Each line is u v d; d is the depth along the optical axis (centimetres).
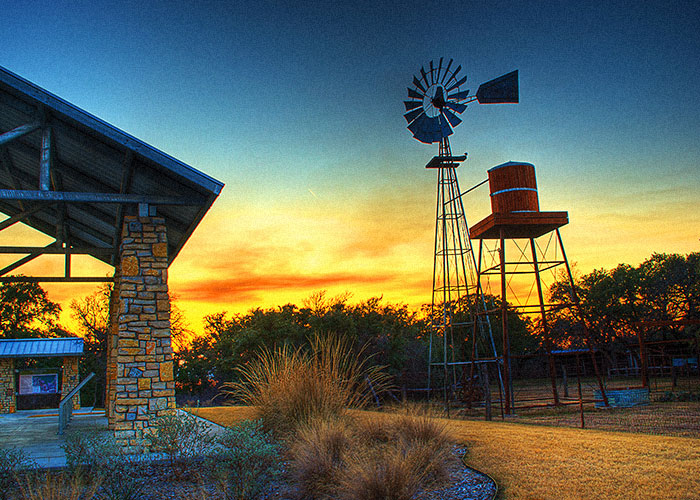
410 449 775
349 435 867
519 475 729
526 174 2022
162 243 1040
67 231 1652
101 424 1438
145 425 964
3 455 723
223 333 3994
